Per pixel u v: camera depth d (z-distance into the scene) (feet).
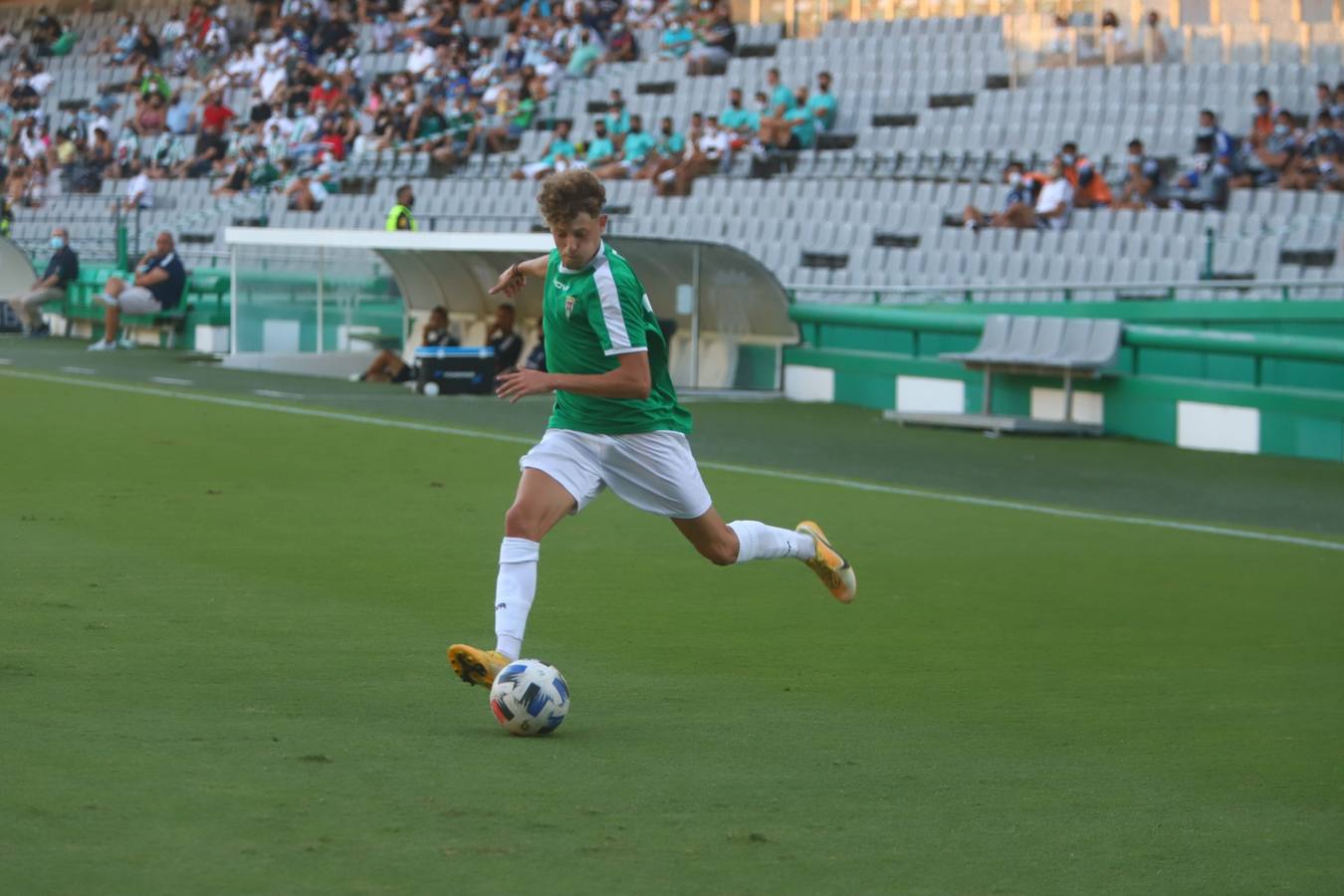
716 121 276.21
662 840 46.19
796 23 312.29
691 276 215.31
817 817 49.14
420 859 43.62
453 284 232.53
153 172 357.00
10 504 112.78
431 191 307.37
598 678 69.05
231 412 178.40
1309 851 47.11
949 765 56.08
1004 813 50.21
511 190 294.05
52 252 323.16
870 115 277.23
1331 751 59.26
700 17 316.60
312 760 53.36
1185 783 54.49
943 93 274.36
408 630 76.84
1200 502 137.49
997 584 95.40
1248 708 66.13
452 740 57.06
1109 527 120.26
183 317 270.46
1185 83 251.60
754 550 68.95
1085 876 44.47
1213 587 96.02
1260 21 271.69
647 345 62.03
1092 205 230.07
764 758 56.24
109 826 45.44
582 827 47.14
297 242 229.45
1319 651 78.28
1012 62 268.00
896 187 251.19
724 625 81.05
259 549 98.63
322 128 337.31
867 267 241.35
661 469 63.72
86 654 68.95
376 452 149.48
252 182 334.44
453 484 130.72
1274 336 171.94
